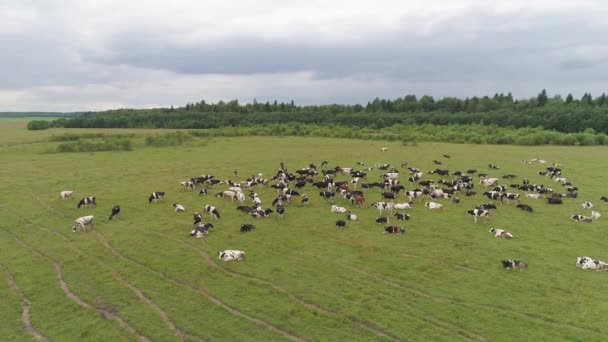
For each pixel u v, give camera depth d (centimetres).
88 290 2198
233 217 3469
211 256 2614
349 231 3073
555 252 2642
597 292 2088
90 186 4716
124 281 2300
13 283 2317
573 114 11856
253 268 2423
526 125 12350
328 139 10562
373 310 1947
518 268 2373
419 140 10119
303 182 4509
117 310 1995
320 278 2283
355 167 6125
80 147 7862
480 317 1867
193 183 4569
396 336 1747
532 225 3216
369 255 2600
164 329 1828
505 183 4916
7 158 6900
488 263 2462
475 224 3228
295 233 3042
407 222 3281
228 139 10450
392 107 17838
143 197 4184
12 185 4769
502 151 7819
